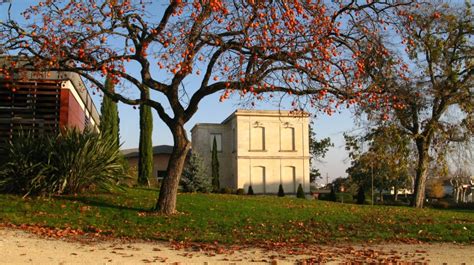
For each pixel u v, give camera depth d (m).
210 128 46.28
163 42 13.27
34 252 9.09
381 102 14.88
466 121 25.28
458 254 10.92
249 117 43.31
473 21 25.20
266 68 13.52
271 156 43.22
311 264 9.16
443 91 24.92
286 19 12.48
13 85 15.52
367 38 14.52
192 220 14.36
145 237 12.08
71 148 17.05
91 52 14.23
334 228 14.66
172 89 15.12
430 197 60.66
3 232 11.32
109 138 18.86
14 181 16.33
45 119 19.94
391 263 9.49
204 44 13.94
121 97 15.07
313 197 42.97
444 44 25.23
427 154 26.52
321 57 13.23
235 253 10.25
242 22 12.89
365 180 49.94
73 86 22.11
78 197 16.64
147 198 17.70
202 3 12.68
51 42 13.70
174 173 15.27
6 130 19.59
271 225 14.54
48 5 13.62
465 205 41.50
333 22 14.48
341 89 13.88
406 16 15.16
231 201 19.66
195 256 9.66
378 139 26.16
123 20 13.82
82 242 10.86
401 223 15.97
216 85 14.75
